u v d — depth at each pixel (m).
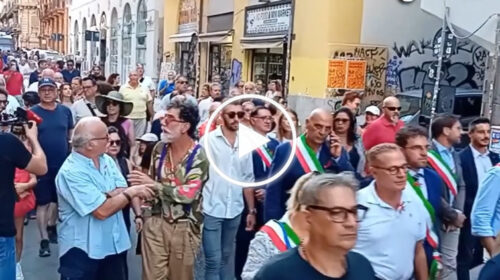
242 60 22.86
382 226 3.80
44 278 6.70
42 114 7.78
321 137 5.13
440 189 4.66
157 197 5.02
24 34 82.00
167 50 32.03
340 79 17.48
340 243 2.70
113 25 41.69
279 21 19.92
